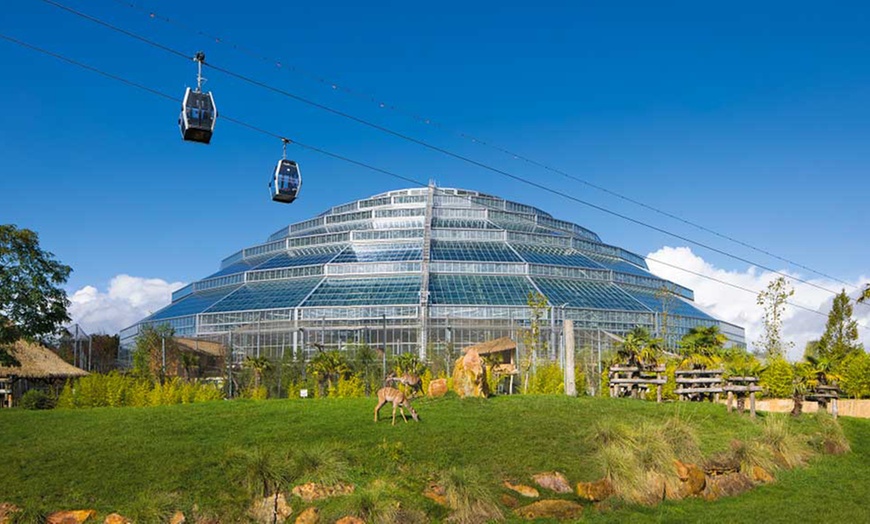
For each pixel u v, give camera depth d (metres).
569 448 32.06
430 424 33.97
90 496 25.20
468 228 126.25
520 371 72.38
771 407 54.78
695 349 59.06
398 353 94.50
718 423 39.72
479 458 29.98
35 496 25.03
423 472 28.33
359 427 33.28
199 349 91.56
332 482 26.78
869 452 40.12
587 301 106.25
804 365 47.25
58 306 56.88
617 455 30.66
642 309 109.44
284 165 35.91
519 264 112.31
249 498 25.95
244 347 98.56
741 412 42.81
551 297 104.38
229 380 76.44
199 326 107.88
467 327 93.44
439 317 96.38
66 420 35.84
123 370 98.62
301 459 27.72
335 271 112.88
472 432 32.84
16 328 55.34
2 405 56.62
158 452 28.83
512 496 28.00
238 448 28.69
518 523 26.47
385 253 117.94
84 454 28.72
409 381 40.62
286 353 84.88
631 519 27.61
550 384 66.44
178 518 24.31
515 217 140.12
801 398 46.22
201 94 31.09
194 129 30.78
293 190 35.97
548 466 30.11
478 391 41.91
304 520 25.16
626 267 137.25
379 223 135.00
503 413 36.78
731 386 42.66
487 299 101.75
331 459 27.92
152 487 25.75
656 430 33.78
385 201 144.88
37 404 53.00
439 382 42.97
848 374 63.34
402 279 109.06
